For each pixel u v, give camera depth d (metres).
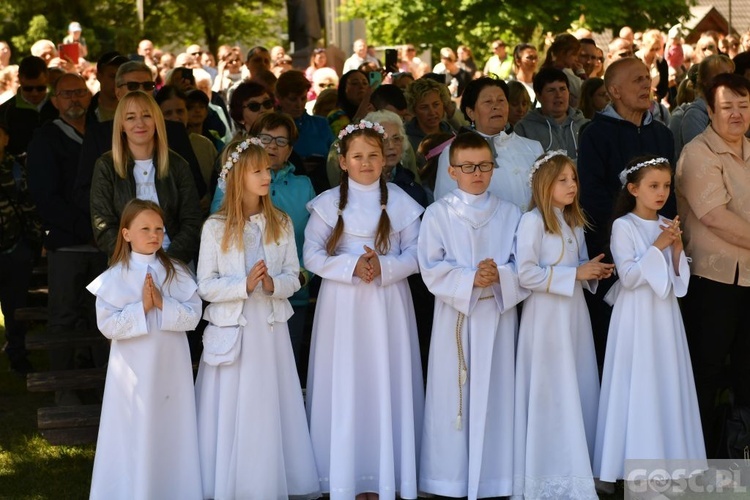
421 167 7.37
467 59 16.48
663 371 5.57
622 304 5.64
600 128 6.27
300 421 5.56
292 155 7.19
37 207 7.04
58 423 6.25
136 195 5.95
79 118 7.17
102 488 5.26
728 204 5.79
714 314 5.87
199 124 8.25
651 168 5.61
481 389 5.52
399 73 10.15
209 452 5.44
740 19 27.48
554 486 5.50
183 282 5.45
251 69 10.93
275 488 5.38
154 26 27.78
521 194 6.12
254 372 5.39
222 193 5.93
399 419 5.60
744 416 5.89
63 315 7.19
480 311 5.55
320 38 16.47
